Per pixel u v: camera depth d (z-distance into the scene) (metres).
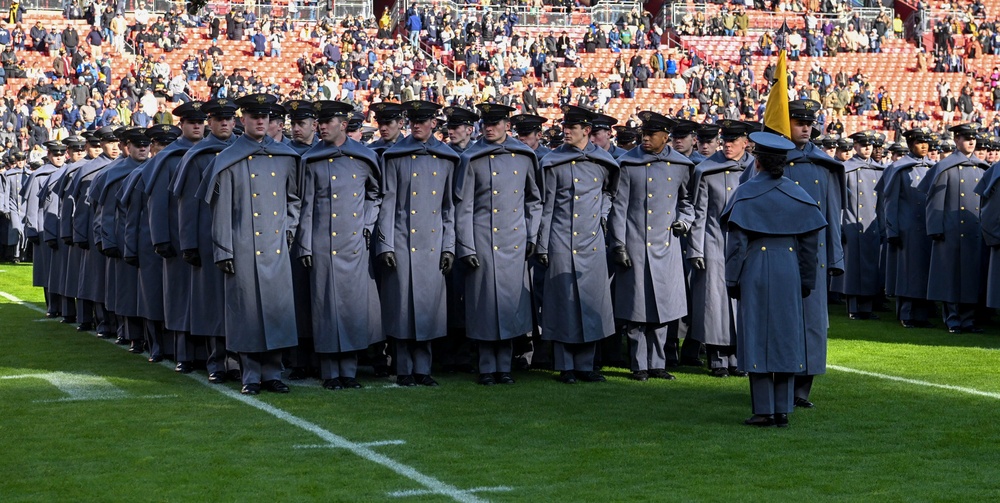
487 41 43.12
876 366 11.94
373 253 11.07
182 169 10.71
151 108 35.62
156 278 12.07
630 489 7.16
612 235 11.20
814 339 9.37
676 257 11.32
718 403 9.93
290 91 38.59
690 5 47.75
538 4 47.84
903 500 6.95
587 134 11.22
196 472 7.53
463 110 11.57
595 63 43.50
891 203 15.45
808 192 9.66
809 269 8.87
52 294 16.06
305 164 10.59
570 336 10.96
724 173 11.35
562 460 7.87
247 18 41.69
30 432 8.67
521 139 11.70
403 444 8.30
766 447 8.26
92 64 36.59
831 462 7.83
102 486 7.21
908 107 42.78
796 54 44.59
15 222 24.33
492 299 10.86
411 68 40.09
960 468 7.69
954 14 46.97
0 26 39.22
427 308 10.80
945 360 12.35
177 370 11.50
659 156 11.27
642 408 9.69
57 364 12.01
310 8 43.66
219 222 10.20
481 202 10.96
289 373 11.55
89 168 14.32
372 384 10.90
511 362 11.59
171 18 40.69
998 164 14.30
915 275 15.39
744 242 8.86
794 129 9.91
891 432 8.76
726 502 6.90
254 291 10.23
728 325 11.24
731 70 42.69
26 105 34.16
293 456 7.95
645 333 11.30
